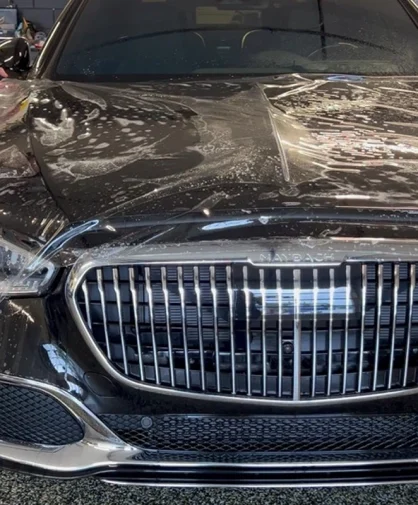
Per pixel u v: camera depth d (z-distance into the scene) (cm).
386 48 236
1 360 132
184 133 163
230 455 136
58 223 127
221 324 124
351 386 127
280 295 121
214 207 124
